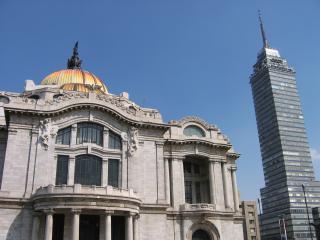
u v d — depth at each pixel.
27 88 84.69
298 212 192.62
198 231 70.19
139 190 65.56
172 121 76.56
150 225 63.88
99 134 66.12
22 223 55.62
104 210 55.00
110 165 65.12
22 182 58.12
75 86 84.56
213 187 74.75
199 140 75.62
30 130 61.31
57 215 58.47
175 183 71.81
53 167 60.78
